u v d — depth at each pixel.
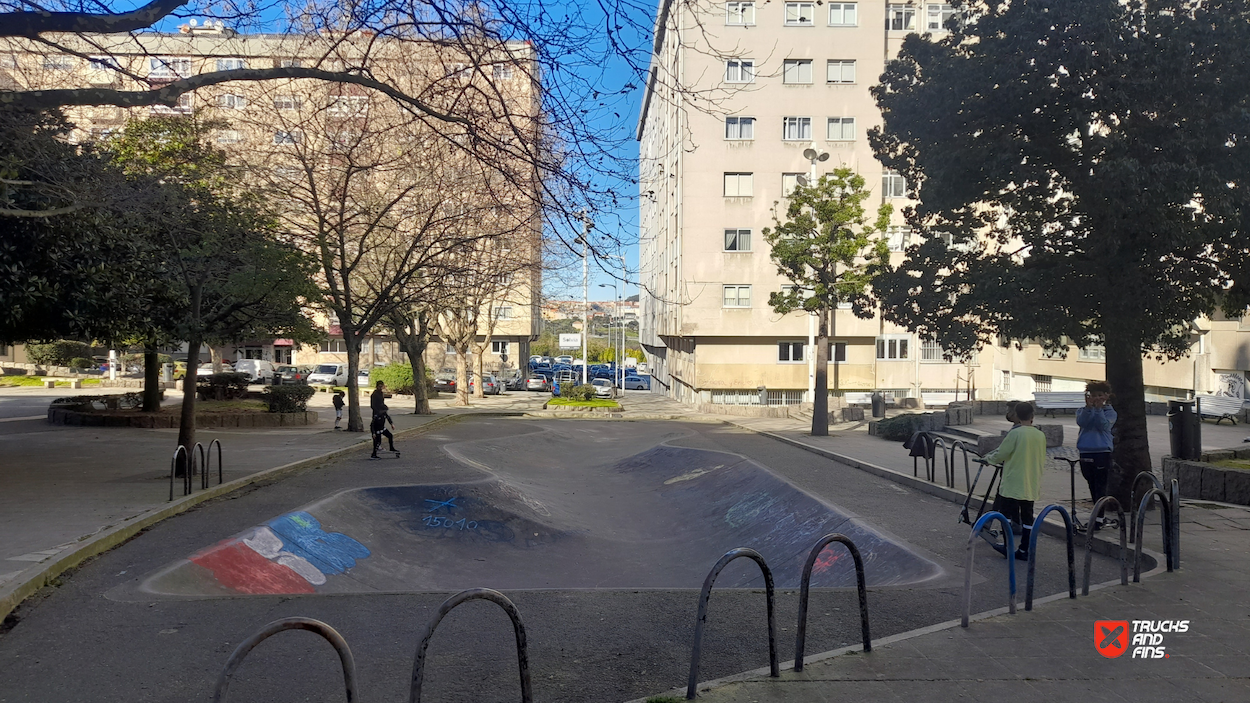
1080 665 5.18
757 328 41.53
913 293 11.89
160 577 7.48
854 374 43.09
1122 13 9.45
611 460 23.44
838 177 26.61
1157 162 8.94
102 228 12.27
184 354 58.41
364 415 31.95
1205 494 11.60
